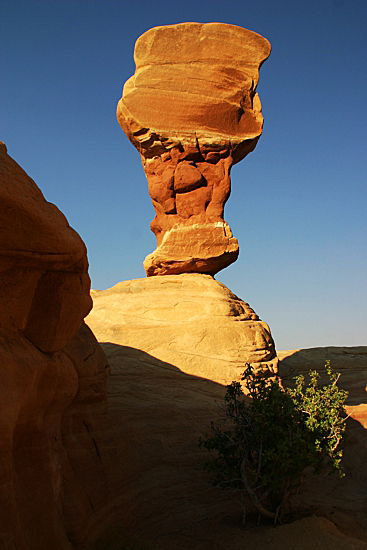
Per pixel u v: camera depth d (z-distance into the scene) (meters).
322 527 9.38
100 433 10.30
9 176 6.60
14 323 7.32
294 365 23.16
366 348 25.59
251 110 20.77
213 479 11.91
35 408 7.44
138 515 10.06
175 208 20.05
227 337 16.22
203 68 20.09
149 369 15.01
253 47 20.83
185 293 17.77
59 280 7.74
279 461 10.19
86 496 8.79
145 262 20.11
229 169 20.09
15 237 6.79
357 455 15.15
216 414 13.93
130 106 19.64
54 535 7.21
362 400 19.67
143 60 20.09
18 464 7.19
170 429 12.88
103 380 10.70
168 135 19.52
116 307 17.36
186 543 9.72
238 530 10.09
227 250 19.41
